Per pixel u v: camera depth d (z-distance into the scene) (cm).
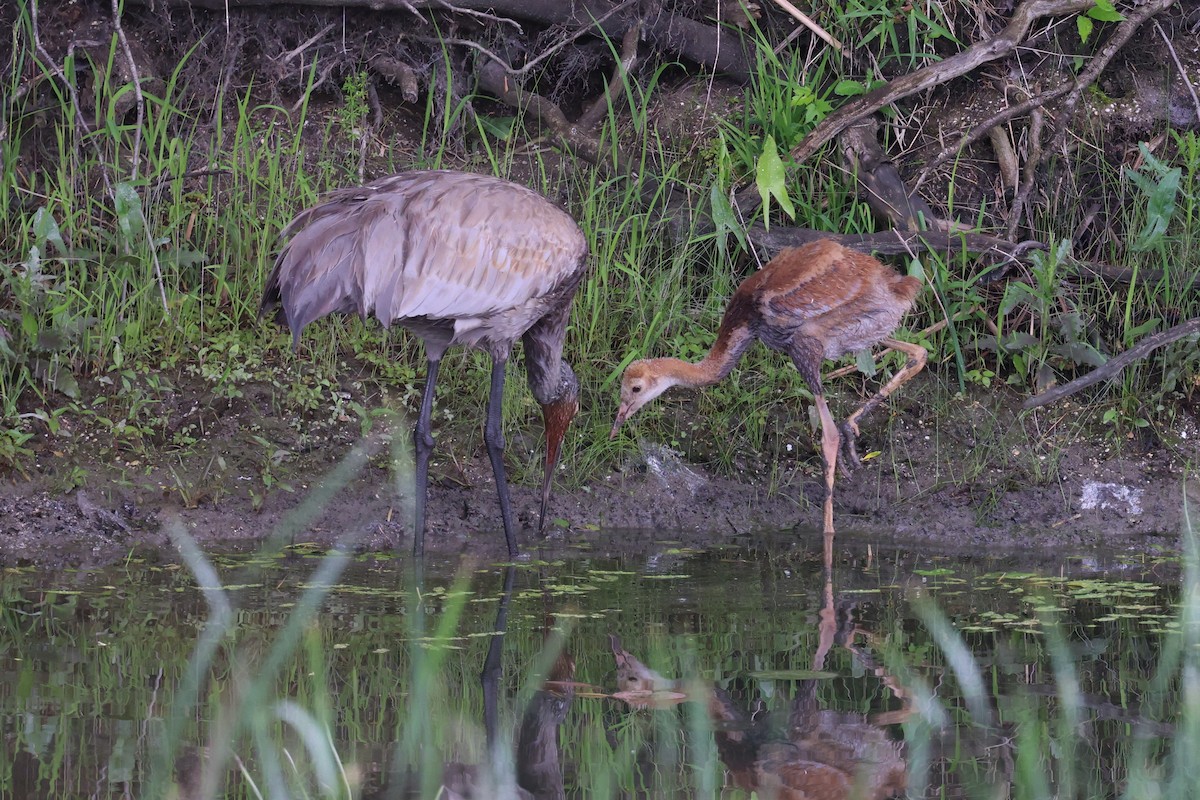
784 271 1133
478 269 1003
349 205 1019
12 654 729
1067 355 1267
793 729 627
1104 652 755
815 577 952
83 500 1069
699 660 738
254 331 1259
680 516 1164
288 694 670
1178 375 1263
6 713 630
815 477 1212
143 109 1273
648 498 1176
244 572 946
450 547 1056
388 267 974
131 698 656
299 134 1317
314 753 550
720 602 873
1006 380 1296
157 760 572
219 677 693
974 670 672
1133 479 1200
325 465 1148
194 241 1314
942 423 1253
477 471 1173
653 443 1223
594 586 920
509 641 773
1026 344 1266
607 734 620
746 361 1298
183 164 1281
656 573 966
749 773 571
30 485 1073
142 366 1191
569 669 719
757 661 736
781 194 1266
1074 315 1262
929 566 995
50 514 1052
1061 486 1193
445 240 993
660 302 1272
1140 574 964
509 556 1024
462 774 568
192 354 1227
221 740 599
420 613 834
